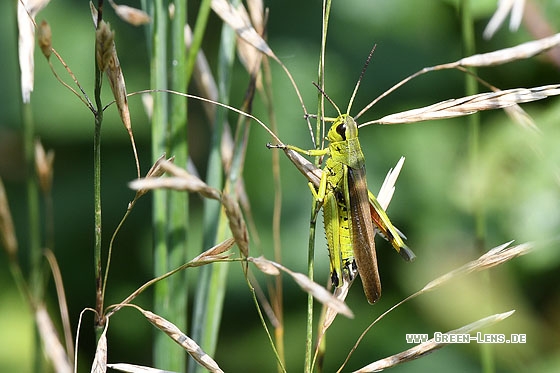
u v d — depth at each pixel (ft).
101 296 1.53
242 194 1.66
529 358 1.83
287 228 2.06
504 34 1.91
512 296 1.83
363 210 1.63
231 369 2.00
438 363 1.96
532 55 1.57
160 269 1.63
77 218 2.15
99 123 1.52
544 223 1.82
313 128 2.15
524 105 1.86
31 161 1.66
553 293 1.83
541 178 1.81
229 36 1.65
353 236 1.63
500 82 1.93
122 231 2.15
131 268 2.13
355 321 2.01
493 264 1.55
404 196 2.03
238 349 2.01
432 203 2.00
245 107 1.65
